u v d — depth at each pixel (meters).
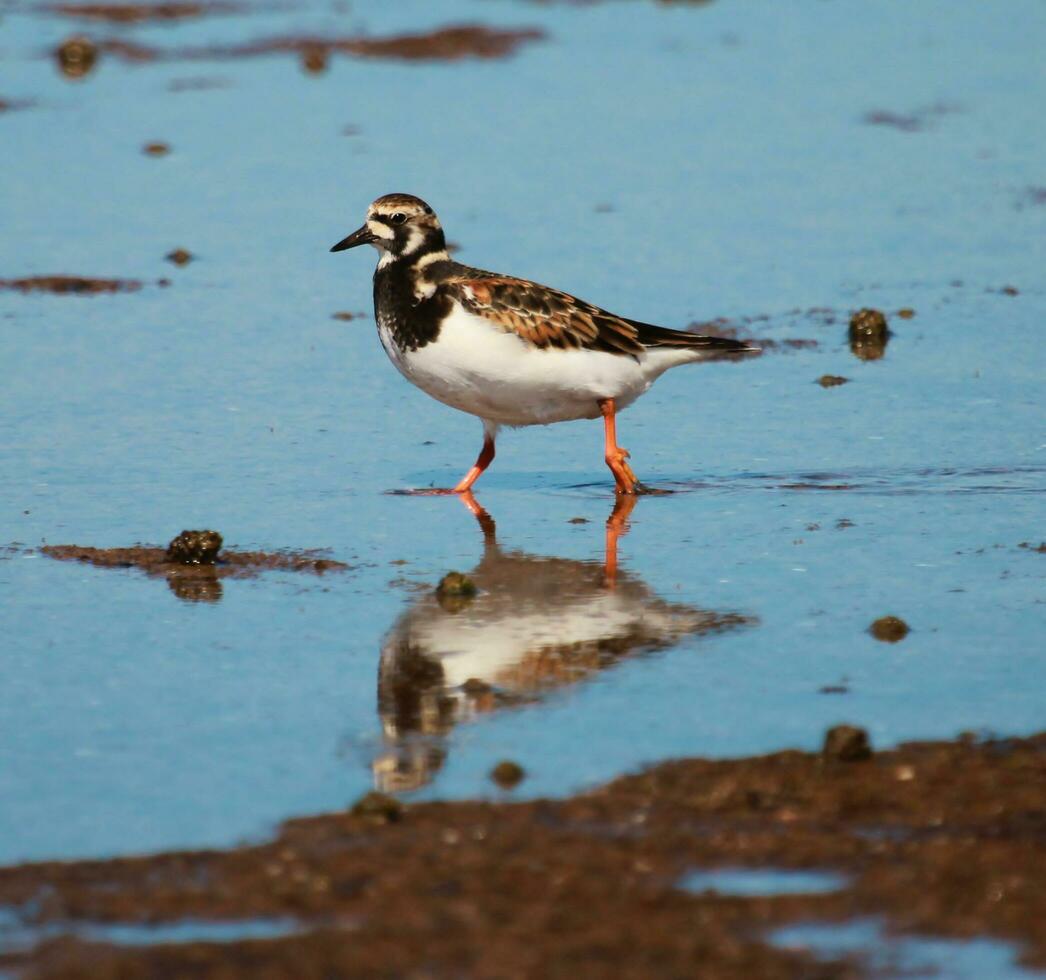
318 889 9.02
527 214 26.17
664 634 12.68
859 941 8.53
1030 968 8.30
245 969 8.30
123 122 31.95
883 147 30.17
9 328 21.30
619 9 43.25
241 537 15.02
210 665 12.20
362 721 11.24
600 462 17.38
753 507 15.76
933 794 9.98
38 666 12.18
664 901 8.88
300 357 20.55
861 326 20.92
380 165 29.03
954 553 14.36
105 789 10.27
